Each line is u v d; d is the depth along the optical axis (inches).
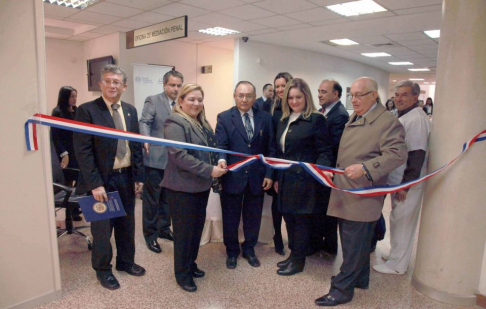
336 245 104.1
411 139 85.2
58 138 121.4
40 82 67.7
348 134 74.8
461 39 74.4
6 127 64.9
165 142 68.3
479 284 78.7
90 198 72.9
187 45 260.1
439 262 80.0
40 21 66.8
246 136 88.7
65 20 195.8
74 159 128.7
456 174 76.4
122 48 227.1
